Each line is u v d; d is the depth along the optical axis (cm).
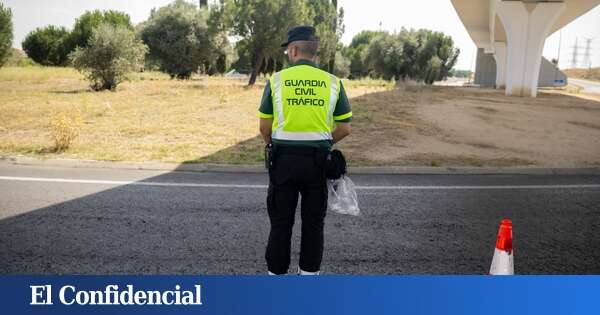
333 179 335
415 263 412
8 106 1406
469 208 580
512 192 664
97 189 619
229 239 454
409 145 1010
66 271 382
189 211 534
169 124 1168
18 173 703
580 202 619
